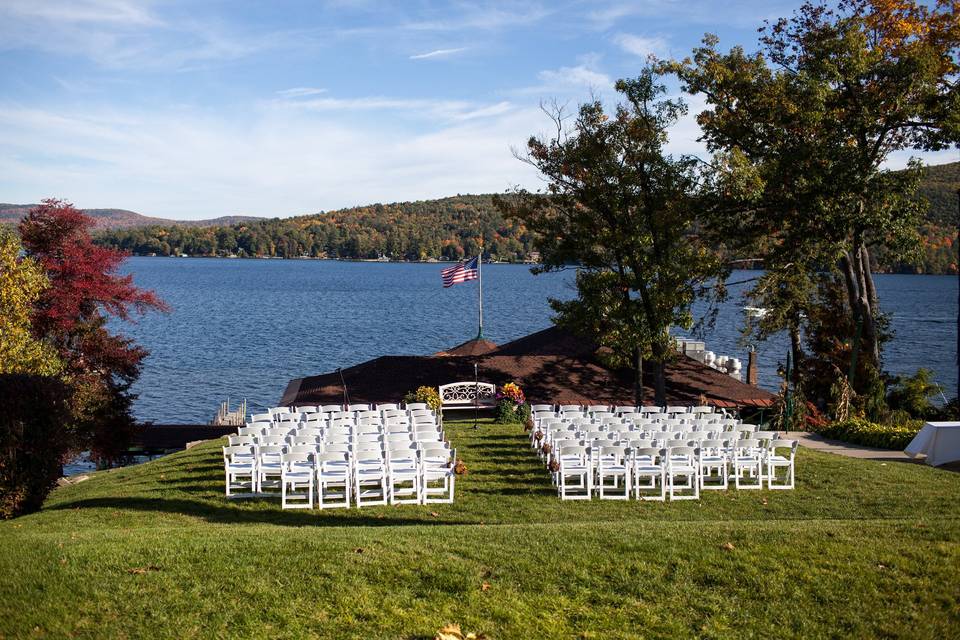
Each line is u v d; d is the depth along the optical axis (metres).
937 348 76.12
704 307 134.50
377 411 19.69
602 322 29.47
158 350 73.12
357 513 14.29
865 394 30.02
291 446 14.73
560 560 9.52
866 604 8.48
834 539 10.19
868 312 33.28
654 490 16.14
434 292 169.00
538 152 29.89
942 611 8.32
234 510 14.62
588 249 29.81
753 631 8.05
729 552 9.76
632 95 29.03
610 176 29.09
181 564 9.12
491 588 8.76
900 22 30.72
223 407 40.97
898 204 30.14
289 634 7.64
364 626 7.85
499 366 33.09
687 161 28.84
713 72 30.92
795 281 31.97
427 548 9.88
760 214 31.62
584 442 16.69
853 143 31.20
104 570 8.90
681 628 8.06
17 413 14.88
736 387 32.59
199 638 7.54
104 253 31.19
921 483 16.41
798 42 32.16
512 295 165.12
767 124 31.17
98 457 32.78
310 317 108.38
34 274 25.42
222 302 132.88
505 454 19.53
